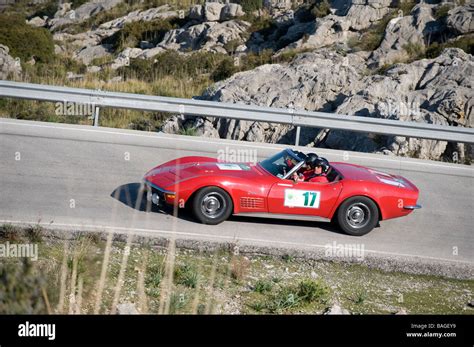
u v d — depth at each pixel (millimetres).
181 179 11164
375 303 9727
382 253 11172
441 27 31531
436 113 20969
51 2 63375
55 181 12672
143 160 14773
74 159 14125
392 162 17094
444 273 11109
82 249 9570
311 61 28219
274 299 9398
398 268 11047
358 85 23266
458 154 19641
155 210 11781
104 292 8461
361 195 11617
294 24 38219
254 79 23938
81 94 17547
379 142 20109
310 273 10477
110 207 11680
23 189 12000
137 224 10953
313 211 11516
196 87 29516
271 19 40062
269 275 10180
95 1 57031
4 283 7023
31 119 19500
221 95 22984
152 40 42375
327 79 23250
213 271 8492
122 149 15352
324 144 20797
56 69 31656
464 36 30688
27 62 33344
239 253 10703
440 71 23812
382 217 11852
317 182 11617
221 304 8945
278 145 17594
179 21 44188
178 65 32875
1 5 64812
